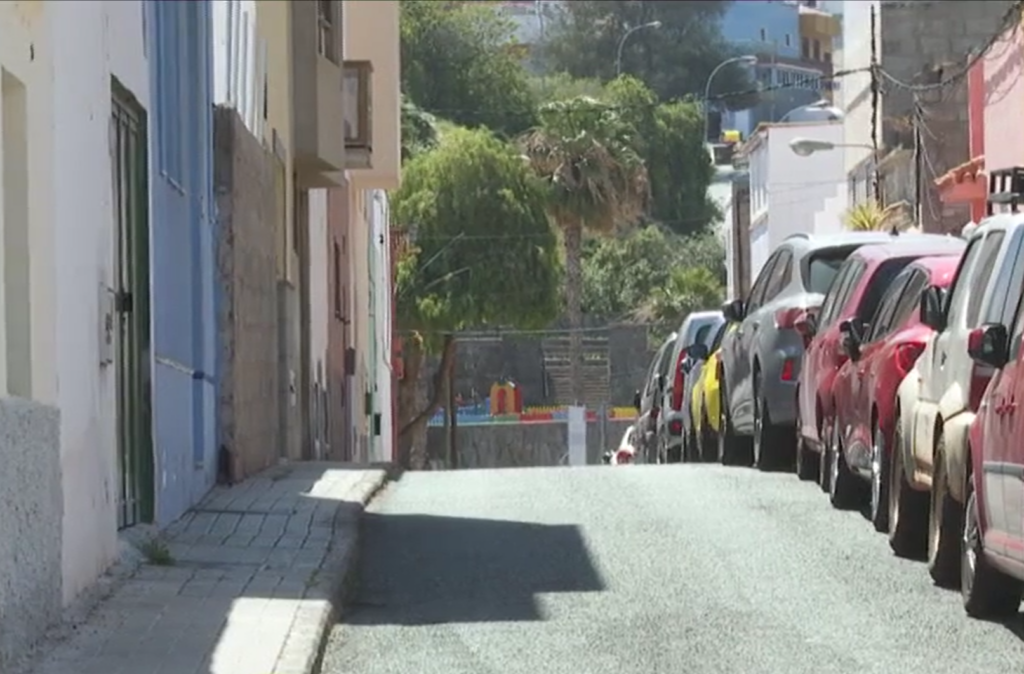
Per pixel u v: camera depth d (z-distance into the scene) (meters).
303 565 19.89
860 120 79.81
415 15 120.88
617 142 93.50
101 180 19.19
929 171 61.38
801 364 29.12
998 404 15.77
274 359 35.78
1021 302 16.17
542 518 24.97
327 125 43.44
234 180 29.33
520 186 86.38
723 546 21.75
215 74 30.44
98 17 19.11
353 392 59.09
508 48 126.12
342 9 46.81
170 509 23.89
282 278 38.81
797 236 31.36
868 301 25.59
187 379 25.97
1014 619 16.92
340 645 16.55
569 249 94.94
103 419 18.95
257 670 14.36
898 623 16.84
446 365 89.88
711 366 35.94
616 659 15.58
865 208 65.62
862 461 23.23
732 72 153.38
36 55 16.16
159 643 15.46
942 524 18.41
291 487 28.61
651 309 112.81
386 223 79.12
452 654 15.99
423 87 119.50
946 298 19.78
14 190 15.87
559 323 110.00
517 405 106.88
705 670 15.05
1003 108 47.09
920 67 70.50
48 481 15.79
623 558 21.12
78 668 14.46
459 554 21.89
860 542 21.81
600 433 104.81
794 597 18.30
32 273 15.97
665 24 151.00
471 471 34.19
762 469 30.64
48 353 16.36
